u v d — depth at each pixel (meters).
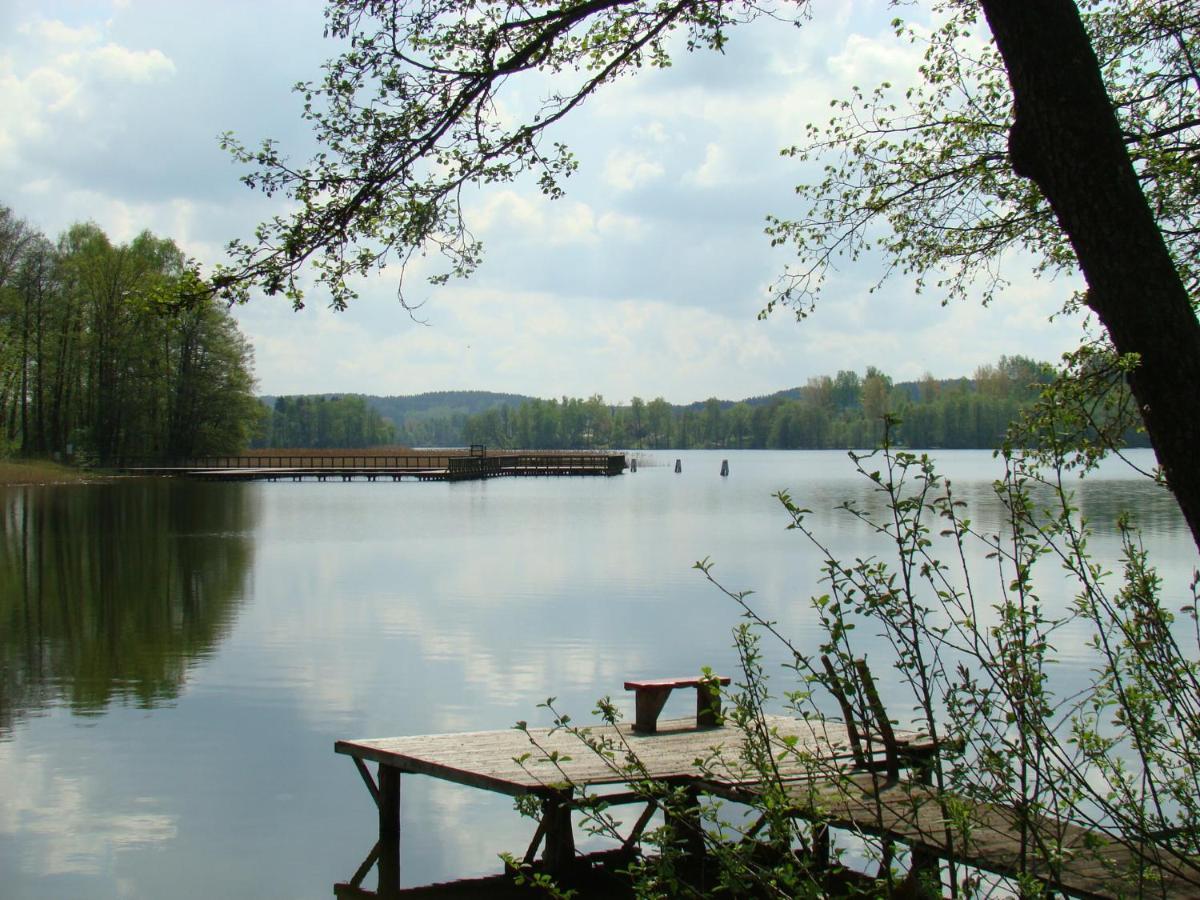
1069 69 4.19
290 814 8.78
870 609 3.72
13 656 14.59
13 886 7.34
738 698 4.36
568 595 20.16
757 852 4.57
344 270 5.84
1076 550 3.86
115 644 15.41
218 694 12.48
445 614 18.03
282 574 22.88
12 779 9.52
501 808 9.22
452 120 5.77
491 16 5.82
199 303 5.71
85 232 65.06
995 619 15.51
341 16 5.62
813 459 132.00
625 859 8.02
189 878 7.53
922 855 5.16
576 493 55.06
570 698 12.30
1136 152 7.20
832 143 8.15
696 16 6.02
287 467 74.62
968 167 7.70
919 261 8.17
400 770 8.41
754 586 21.14
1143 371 4.11
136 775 9.64
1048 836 4.36
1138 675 4.22
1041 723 3.72
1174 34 7.42
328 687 12.83
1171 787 4.23
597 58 6.28
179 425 65.25
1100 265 4.18
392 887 7.48
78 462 60.66
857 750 4.41
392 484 62.59
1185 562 22.28
